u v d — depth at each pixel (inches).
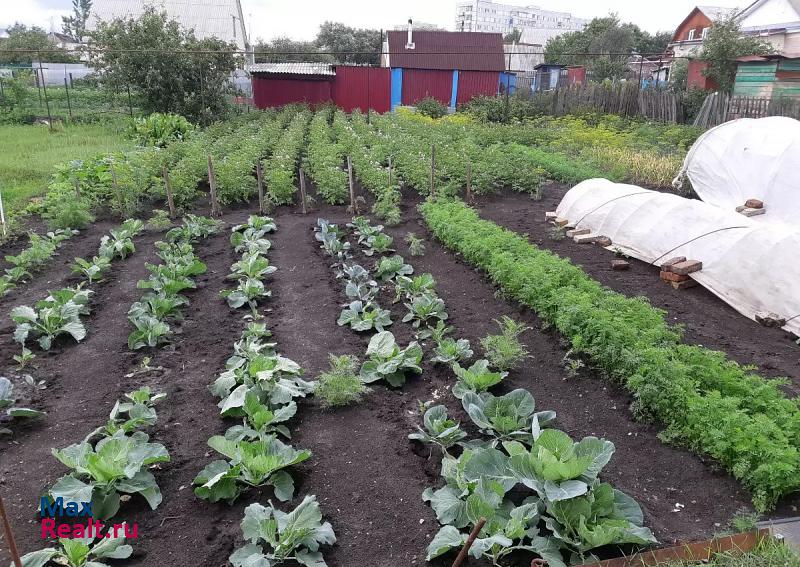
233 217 519.8
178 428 217.2
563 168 668.7
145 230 470.9
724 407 197.2
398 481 190.5
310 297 345.1
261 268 354.6
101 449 176.4
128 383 247.8
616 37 1956.2
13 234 442.3
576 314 262.4
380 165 663.1
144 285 319.9
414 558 160.4
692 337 290.5
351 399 231.9
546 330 289.1
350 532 170.1
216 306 331.0
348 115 1311.5
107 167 573.0
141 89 1075.9
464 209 470.0
